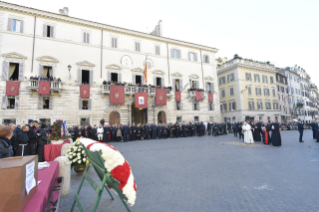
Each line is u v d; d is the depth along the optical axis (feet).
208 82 108.58
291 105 166.40
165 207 13.78
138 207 13.89
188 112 98.73
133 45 89.66
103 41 82.58
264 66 136.36
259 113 125.80
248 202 14.29
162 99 89.20
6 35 64.90
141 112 98.07
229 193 16.15
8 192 6.47
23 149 23.48
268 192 16.11
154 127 73.41
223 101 133.59
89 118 74.95
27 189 7.31
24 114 64.18
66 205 14.37
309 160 27.61
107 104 79.00
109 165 9.13
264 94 133.08
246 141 49.67
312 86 240.73
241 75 123.44
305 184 17.76
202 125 79.36
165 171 23.86
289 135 74.95
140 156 34.86
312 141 50.70
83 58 77.05
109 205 14.34
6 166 6.63
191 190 17.11
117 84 80.12
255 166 24.91
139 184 19.15
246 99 122.11
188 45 103.76
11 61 64.59
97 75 78.89
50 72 72.69
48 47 71.10
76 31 77.41
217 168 24.49
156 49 95.76
